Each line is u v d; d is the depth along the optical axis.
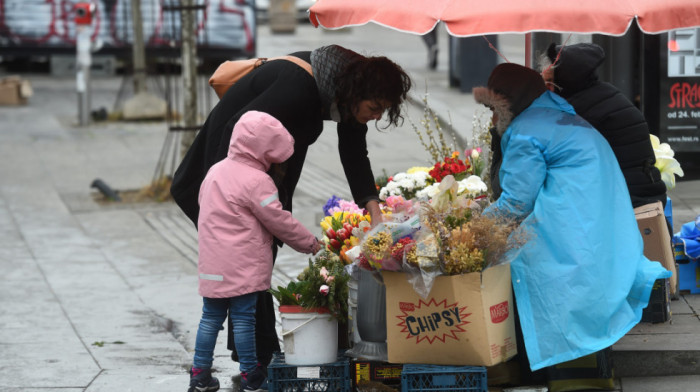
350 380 7.15
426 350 6.86
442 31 45.25
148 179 19.52
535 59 10.45
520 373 7.34
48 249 14.12
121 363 8.79
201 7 17.58
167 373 8.47
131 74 35.97
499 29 6.58
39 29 35.59
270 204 7.02
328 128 24.34
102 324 10.27
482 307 6.66
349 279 7.25
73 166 21.02
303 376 7.62
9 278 12.43
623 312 7.04
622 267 7.07
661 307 8.09
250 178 7.04
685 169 13.21
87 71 26.70
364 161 7.64
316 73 7.20
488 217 6.94
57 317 10.56
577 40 12.29
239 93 7.45
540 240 6.98
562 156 7.02
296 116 7.29
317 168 19.33
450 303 6.70
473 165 8.75
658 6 6.77
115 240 14.70
